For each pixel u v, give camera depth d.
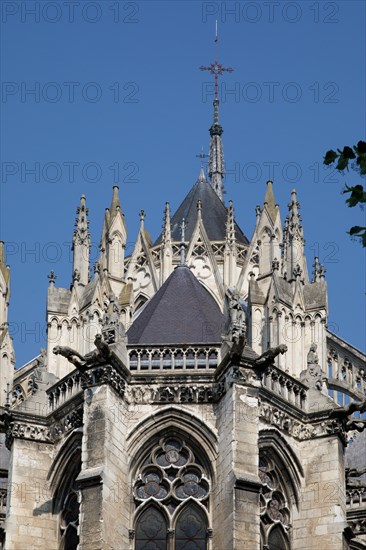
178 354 103.44
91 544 95.06
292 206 142.38
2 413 107.25
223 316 110.69
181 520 98.31
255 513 96.25
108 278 145.88
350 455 122.50
